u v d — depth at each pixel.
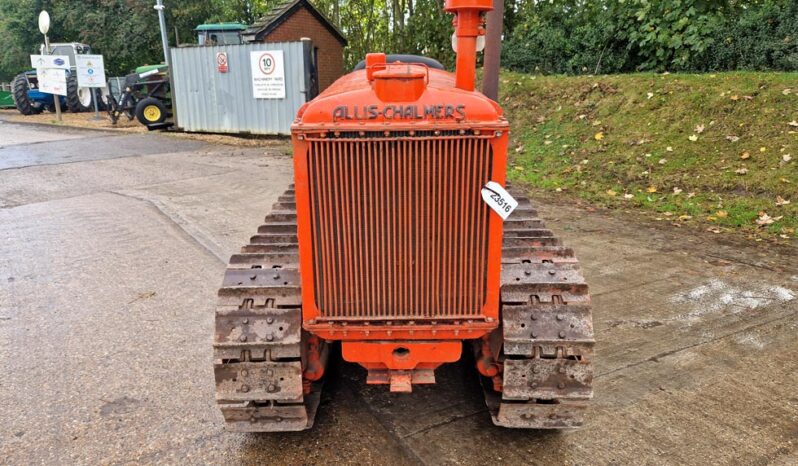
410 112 2.38
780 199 6.78
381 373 2.88
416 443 3.04
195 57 14.66
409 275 2.61
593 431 3.11
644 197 7.60
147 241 6.40
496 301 2.67
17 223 7.13
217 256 5.91
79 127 17.17
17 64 32.31
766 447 2.96
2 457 2.95
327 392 3.52
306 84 13.70
